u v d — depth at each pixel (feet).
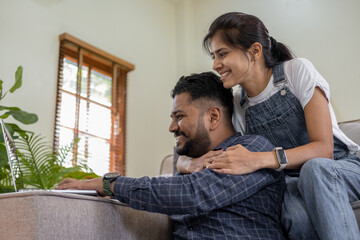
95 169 11.60
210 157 3.87
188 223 3.61
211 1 15.24
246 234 3.40
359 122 5.85
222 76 4.45
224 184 3.38
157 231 3.73
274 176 3.67
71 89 11.65
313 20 12.41
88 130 11.79
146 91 13.93
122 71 13.25
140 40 14.23
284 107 4.46
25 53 10.62
